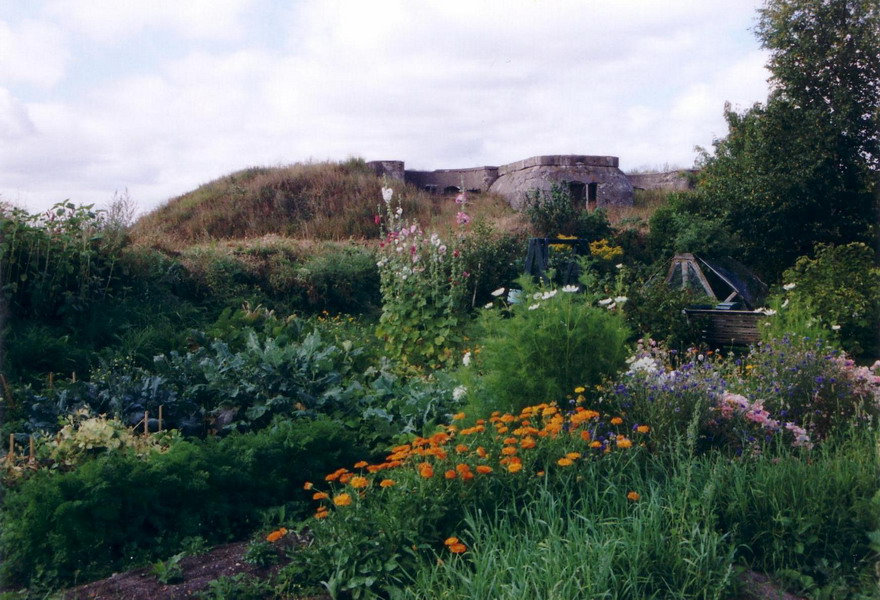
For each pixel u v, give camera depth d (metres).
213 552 4.18
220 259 12.48
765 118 17.44
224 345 7.54
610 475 4.12
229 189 22.77
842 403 5.47
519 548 3.49
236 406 6.27
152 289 10.63
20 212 9.08
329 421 5.38
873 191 16.91
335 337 9.84
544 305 5.44
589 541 3.39
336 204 22.09
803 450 4.66
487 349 5.64
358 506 3.89
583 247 13.91
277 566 3.90
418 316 9.12
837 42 16.88
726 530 3.87
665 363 7.77
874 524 3.73
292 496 4.89
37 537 4.02
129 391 6.05
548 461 4.19
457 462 4.09
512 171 24.16
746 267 17.11
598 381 5.22
